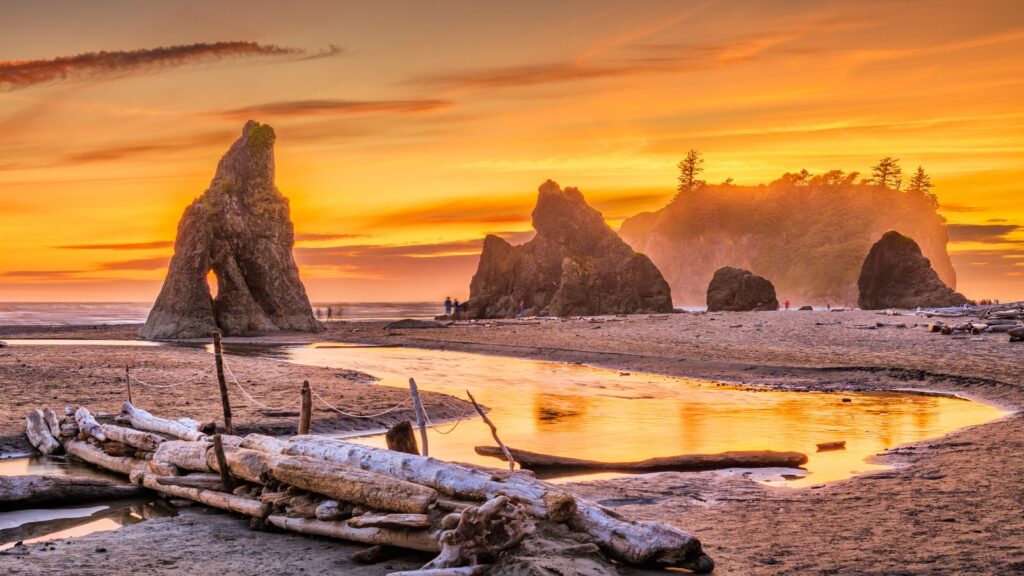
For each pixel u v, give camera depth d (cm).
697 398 2316
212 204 5784
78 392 2145
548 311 8650
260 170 6119
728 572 760
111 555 855
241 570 802
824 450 1486
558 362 3622
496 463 1380
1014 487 1089
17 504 1135
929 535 860
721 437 1648
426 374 3027
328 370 2911
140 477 1234
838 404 2173
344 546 899
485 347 4331
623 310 8569
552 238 9638
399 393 2264
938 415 1948
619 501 1080
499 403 2198
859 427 1762
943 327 3859
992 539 836
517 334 5075
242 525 1010
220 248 5688
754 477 1256
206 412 1862
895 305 7362
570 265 8794
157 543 914
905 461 1344
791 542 854
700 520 963
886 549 812
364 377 2767
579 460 1357
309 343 5028
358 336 5488
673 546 757
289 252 6203
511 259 9919
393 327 6425
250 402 2030
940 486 1110
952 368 2714
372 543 867
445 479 884
